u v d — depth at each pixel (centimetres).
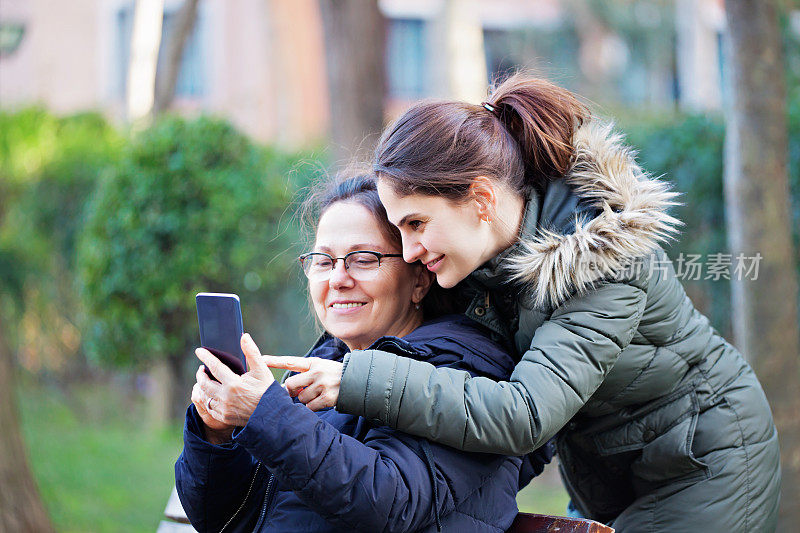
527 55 1912
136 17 1422
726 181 471
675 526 269
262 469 252
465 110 243
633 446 270
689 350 264
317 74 1659
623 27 1905
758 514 270
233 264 865
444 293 268
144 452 913
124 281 858
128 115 1416
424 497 218
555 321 237
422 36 1872
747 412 273
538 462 266
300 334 898
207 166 866
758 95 450
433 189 229
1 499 534
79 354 1115
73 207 1069
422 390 218
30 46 1775
